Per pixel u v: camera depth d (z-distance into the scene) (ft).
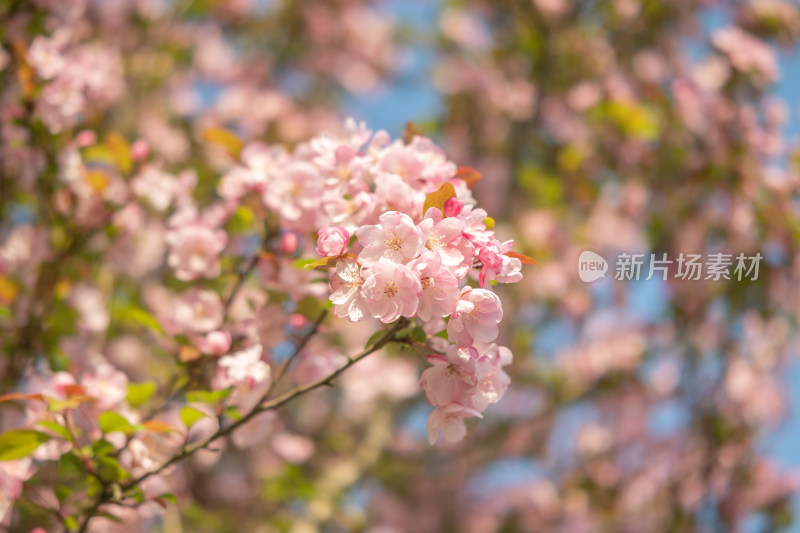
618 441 20.40
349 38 24.12
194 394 6.87
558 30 18.95
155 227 12.41
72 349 9.99
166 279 10.55
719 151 16.97
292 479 13.98
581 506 20.08
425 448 18.86
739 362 17.92
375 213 5.89
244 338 7.83
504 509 21.17
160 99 18.76
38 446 6.57
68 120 9.55
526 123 19.27
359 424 17.65
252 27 22.45
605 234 18.76
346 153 6.35
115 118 16.29
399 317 5.10
